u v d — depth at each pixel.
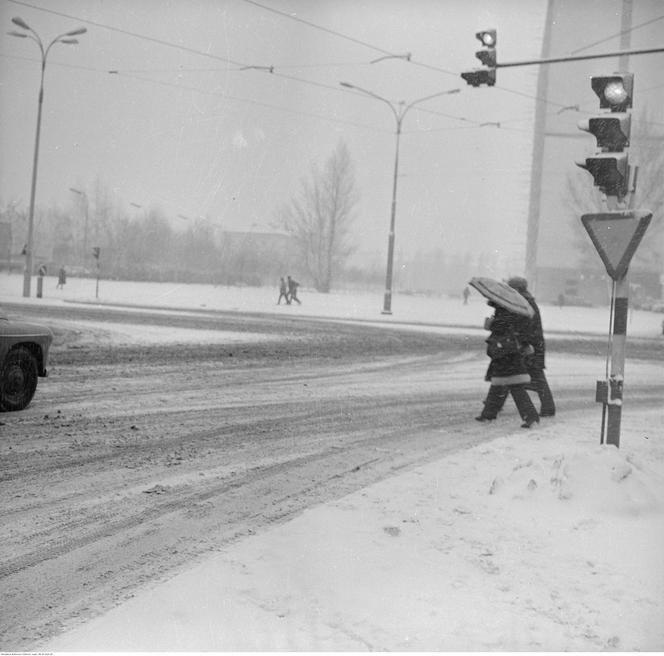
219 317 28.36
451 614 3.88
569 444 8.12
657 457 7.58
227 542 4.91
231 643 3.51
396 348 20.19
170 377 12.78
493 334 9.50
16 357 9.10
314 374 14.21
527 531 5.18
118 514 5.46
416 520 5.34
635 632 3.76
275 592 4.06
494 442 8.20
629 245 6.95
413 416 10.07
